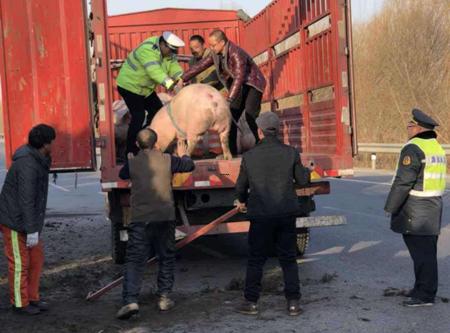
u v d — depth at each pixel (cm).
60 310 617
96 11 687
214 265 832
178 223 749
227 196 752
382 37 2670
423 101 2475
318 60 892
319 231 1053
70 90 684
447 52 2412
